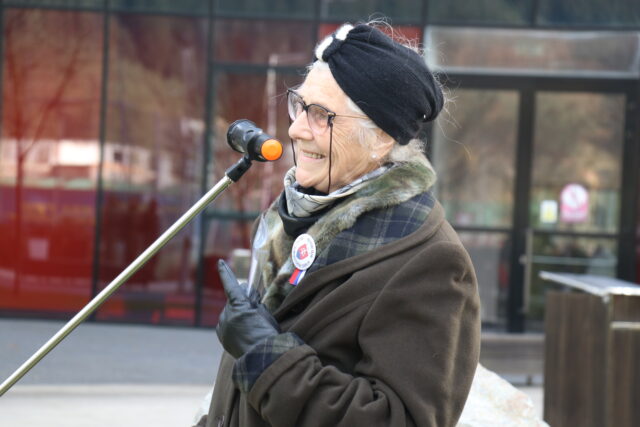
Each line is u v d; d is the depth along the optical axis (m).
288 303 2.35
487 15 11.99
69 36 11.95
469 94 12.09
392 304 2.23
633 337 5.83
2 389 2.62
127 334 11.37
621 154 11.99
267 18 11.94
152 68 11.99
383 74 2.36
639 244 11.95
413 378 2.20
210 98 11.96
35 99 11.95
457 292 2.25
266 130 11.97
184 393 8.52
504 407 3.08
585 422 6.08
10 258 11.98
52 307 11.98
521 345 8.87
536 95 12.05
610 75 11.95
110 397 8.18
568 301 6.19
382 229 2.34
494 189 12.11
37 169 12.00
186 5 11.95
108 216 12.02
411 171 2.39
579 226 12.05
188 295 12.02
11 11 11.91
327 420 2.18
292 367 2.20
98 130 12.00
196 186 12.02
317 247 2.36
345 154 2.40
